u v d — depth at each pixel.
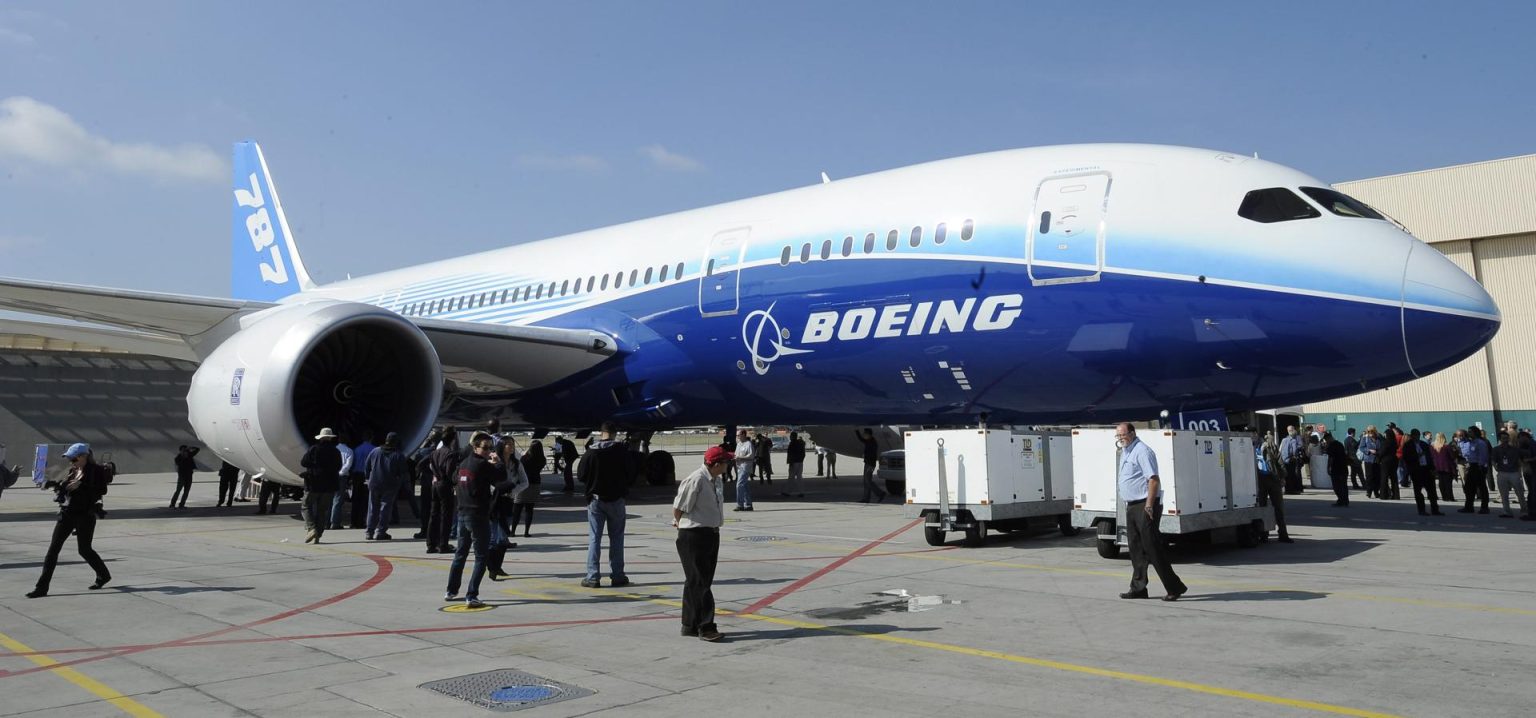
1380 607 7.47
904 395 14.83
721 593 8.47
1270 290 11.59
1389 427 20.36
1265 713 4.67
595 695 5.14
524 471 13.39
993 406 14.27
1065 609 7.57
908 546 11.95
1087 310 12.55
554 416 20.08
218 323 16.72
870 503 19.33
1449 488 20.19
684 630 6.64
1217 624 6.89
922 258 13.90
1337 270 11.40
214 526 15.38
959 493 11.84
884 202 14.77
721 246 16.59
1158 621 7.04
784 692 5.18
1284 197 12.05
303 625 7.13
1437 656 5.81
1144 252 12.30
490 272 21.33
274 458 13.88
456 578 7.96
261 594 8.59
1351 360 11.48
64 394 41.84
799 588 8.70
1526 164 32.72
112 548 12.30
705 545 6.60
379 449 13.41
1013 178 13.67
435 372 15.37
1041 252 12.92
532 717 4.73
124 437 43.25
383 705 4.97
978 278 13.34
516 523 13.62
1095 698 4.98
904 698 5.04
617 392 18.14
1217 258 11.91
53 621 7.34
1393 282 11.17
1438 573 9.30
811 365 15.27
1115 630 6.73
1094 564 10.23
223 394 14.23
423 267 24.02
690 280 16.80
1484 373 33.81
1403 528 13.84
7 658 6.12
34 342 41.59
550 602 8.13
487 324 17.06
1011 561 10.50
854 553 11.25
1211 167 12.57
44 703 5.08
